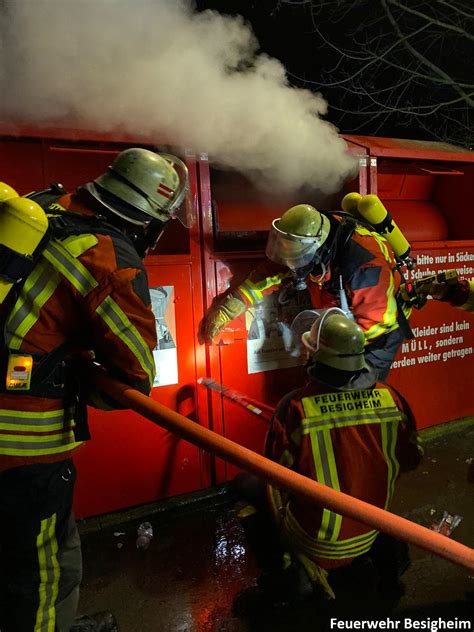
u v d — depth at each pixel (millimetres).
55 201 1655
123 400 1497
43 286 1474
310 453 1887
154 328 1579
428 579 2404
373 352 2830
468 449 3811
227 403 3117
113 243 1534
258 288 2973
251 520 2252
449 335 4043
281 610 2223
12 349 1464
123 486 2881
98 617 2104
